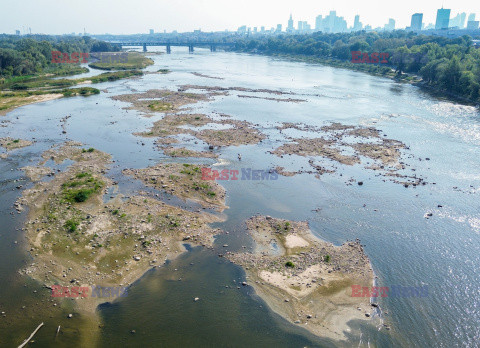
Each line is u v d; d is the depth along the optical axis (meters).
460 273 35.91
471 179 56.91
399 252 39.09
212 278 34.31
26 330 28.25
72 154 65.00
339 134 78.94
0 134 75.69
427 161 64.06
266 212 46.72
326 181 55.88
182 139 74.12
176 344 27.62
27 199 47.81
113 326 28.95
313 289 33.00
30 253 36.97
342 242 40.62
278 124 86.31
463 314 30.89
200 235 40.94
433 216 46.19
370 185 54.75
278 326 29.23
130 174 56.66
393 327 29.39
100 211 45.25
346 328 29.11
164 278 34.22
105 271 34.84
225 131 79.31
